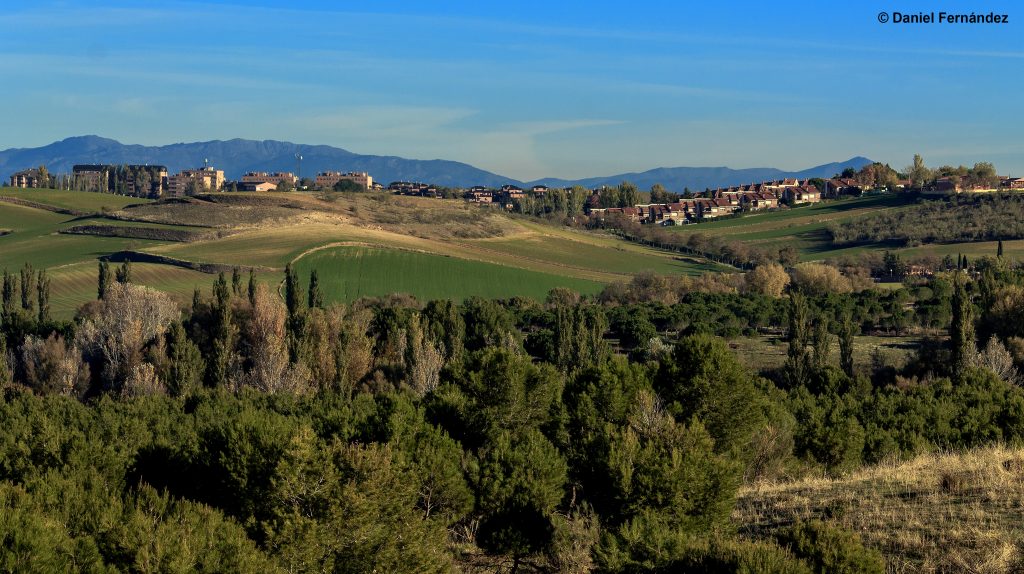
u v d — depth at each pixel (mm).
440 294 139625
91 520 21188
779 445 30984
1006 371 65250
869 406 42500
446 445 29250
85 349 77000
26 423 35750
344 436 29172
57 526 19219
